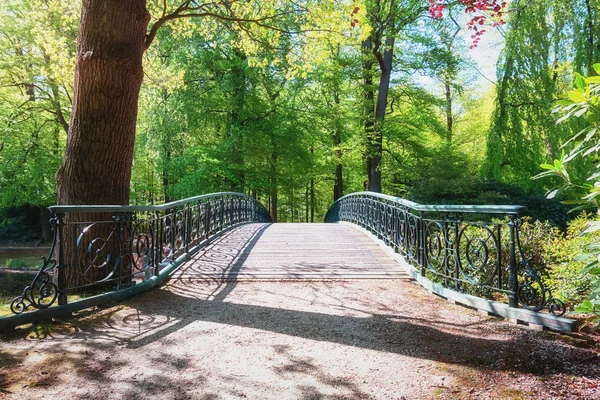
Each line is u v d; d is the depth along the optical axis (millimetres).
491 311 3945
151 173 22359
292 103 19000
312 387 2582
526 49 13383
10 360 2893
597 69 1902
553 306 3502
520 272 4590
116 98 4988
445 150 18844
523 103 13719
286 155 18984
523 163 13734
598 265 2156
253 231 10711
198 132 17703
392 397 2451
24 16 15297
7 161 18016
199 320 3922
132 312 4129
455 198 12938
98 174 4945
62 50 7840
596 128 2014
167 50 16516
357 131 18406
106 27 4867
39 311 3619
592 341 3184
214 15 7301
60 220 3816
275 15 8102
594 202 2137
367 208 10320
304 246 8195
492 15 6500
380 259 6910
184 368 2846
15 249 18672
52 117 18891
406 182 20266
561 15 12914
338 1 7730
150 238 5574
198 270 6109
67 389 2504
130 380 2648
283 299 4699
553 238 5062
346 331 3627
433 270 5129
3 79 15695
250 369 2842
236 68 16828
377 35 16016
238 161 17953
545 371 2719
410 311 4219
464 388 2537
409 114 19391
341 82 19484
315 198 35562
